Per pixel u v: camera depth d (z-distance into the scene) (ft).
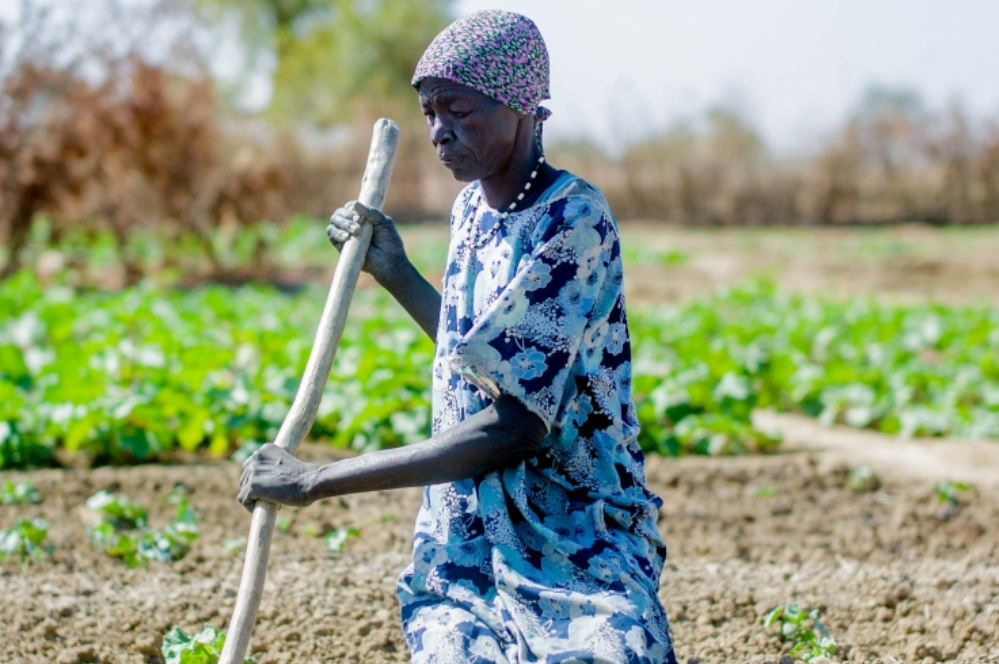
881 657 11.94
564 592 8.03
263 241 54.39
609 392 8.55
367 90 122.83
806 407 26.73
